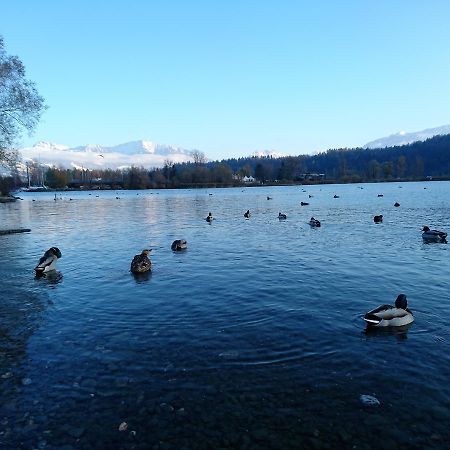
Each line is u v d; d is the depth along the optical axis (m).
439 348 12.28
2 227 47.09
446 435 8.46
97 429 8.78
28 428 8.82
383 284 19.16
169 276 21.58
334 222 46.09
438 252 27.06
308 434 8.56
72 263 25.62
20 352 12.44
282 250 28.30
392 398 9.75
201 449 8.16
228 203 86.31
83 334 13.77
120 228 44.69
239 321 14.66
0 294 18.72
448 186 157.38
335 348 12.37
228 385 10.38
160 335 13.55
